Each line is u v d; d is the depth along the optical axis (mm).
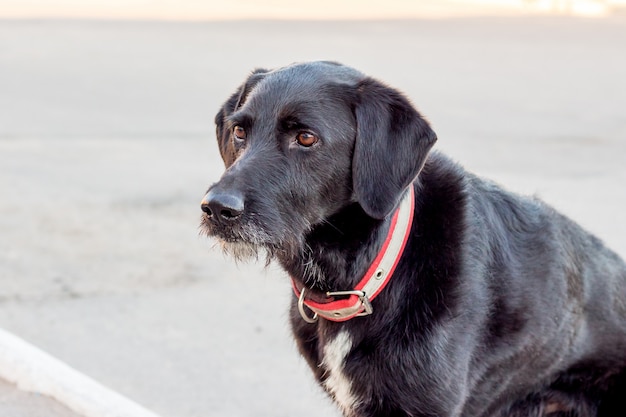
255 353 6266
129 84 17766
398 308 3867
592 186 10086
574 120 14148
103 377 5844
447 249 3887
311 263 3975
